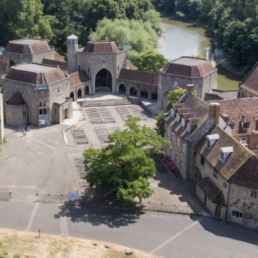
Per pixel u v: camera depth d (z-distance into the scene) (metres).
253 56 186.12
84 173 98.19
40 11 195.00
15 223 79.69
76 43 148.25
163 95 134.88
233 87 172.38
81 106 140.50
